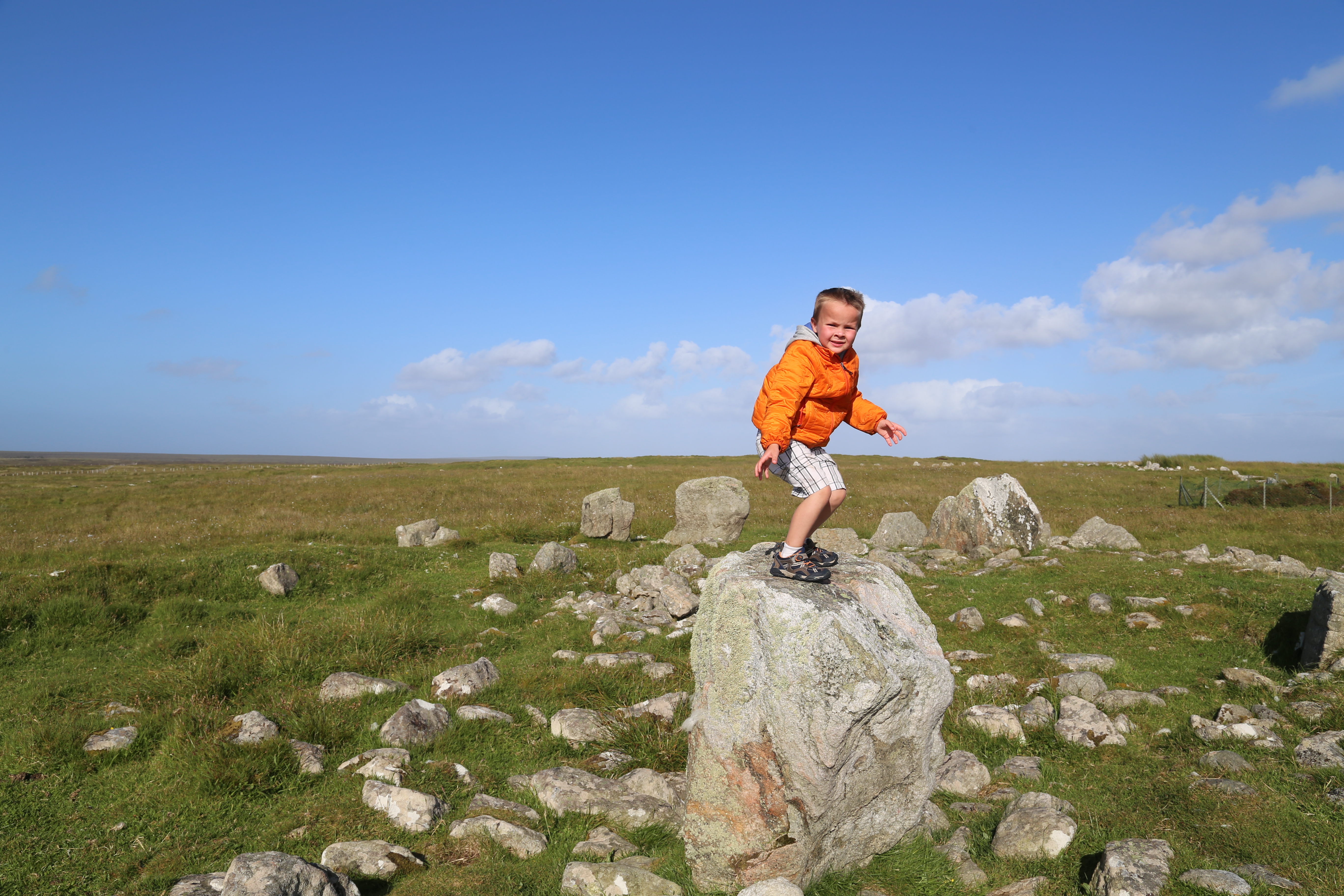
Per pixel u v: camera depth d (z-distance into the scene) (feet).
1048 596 41.04
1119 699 26.58
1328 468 148.36
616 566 51.85
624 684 29.09
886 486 120.37
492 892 15.19
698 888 14.69
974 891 15.06
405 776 20.52
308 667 30.12
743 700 14.23
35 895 15.49
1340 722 23.41
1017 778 21.04
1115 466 163.94
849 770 14.46
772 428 14.21
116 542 63.57
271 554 47.50
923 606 40.68
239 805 19.26
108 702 27.12
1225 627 34.76
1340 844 16.16
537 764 22.13
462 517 85.10
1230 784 19.35
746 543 62.90
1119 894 14.07
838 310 14.64
